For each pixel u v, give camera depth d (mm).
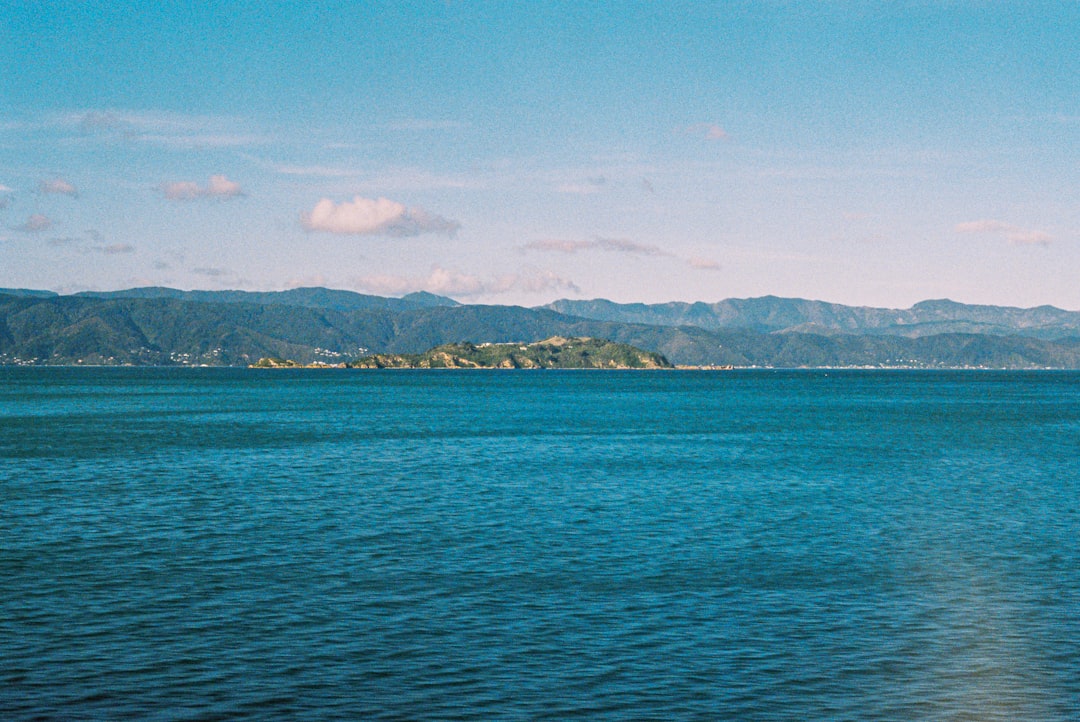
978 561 35469
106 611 28000
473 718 20188
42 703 20719
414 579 32188
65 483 56219
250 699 21109
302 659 23766
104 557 35469
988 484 58219
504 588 30984
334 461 69375
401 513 45875
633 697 21453
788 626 26859
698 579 32375
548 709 20719
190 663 23406
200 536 39656
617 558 35719
